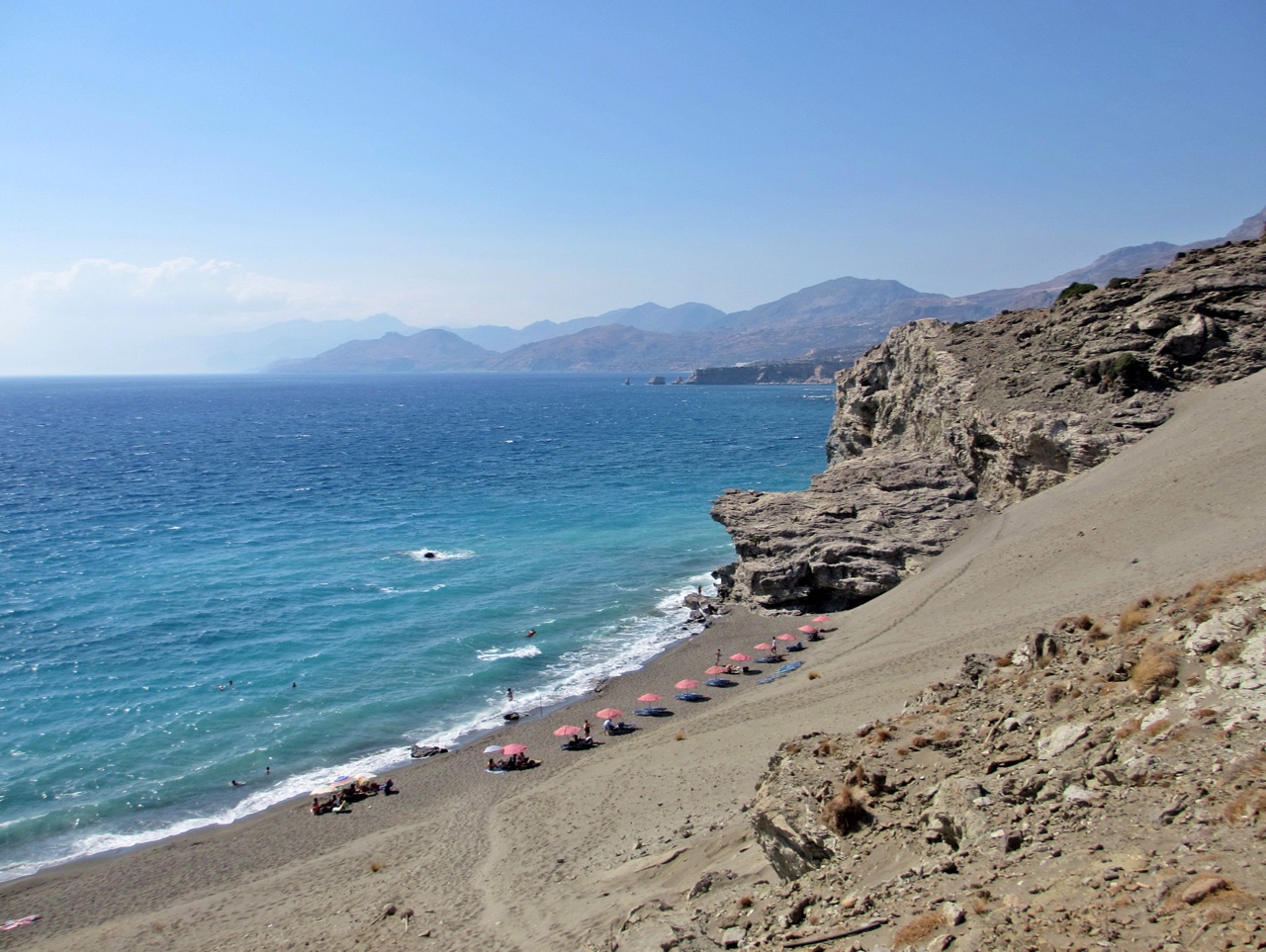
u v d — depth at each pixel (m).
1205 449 44.06
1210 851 10.55
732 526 64.31
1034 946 10.14
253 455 160.75
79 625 60.81
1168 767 12.84
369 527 93.94
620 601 67.69
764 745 33.94
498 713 48.03
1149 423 51.41
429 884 28.14
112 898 31.16
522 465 145.50
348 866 31.66
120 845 35.31
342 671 53.53
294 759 42.84
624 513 101.50
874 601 56.22
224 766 42.00
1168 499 41.53
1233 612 15.68
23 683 50.81
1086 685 17.19
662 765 35.84
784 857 17.55
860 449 82.31
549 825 31.59
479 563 78.88
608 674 53.06
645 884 22.52
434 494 114.88
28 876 33.06
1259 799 10.98
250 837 35.53
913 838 15.18
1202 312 55.12
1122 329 58.09
